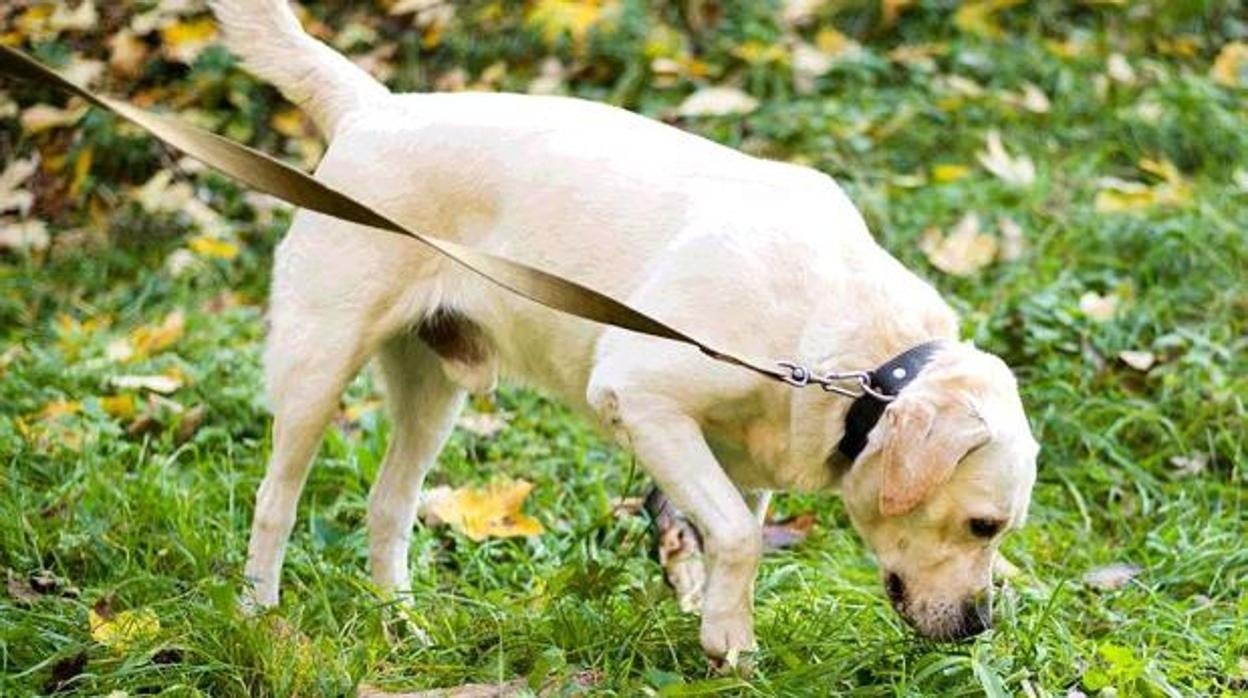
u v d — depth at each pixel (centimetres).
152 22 1100
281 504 680
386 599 673
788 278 610
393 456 716
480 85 1118
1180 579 732
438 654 633
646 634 636
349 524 769
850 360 597
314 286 668
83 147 1054
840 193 648
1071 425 841
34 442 786
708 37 1189
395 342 710
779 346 607
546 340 655
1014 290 931
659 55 1142
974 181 1048
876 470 590
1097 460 834
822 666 603
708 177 638
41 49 1096
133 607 655
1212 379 870
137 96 1089
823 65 1137
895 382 588
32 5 1102
